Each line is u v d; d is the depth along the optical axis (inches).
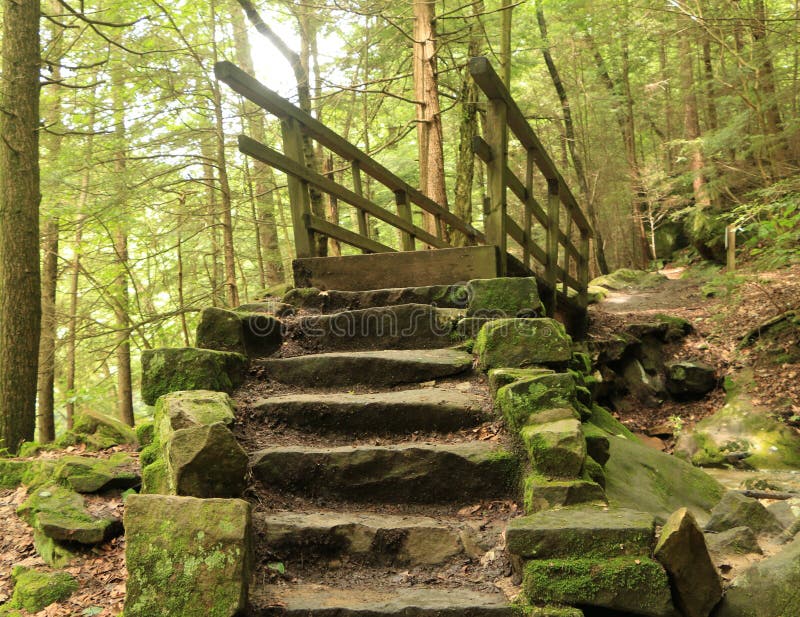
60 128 378.0
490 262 186.7
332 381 151.8
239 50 452.4
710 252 548.4
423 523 109.6
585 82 796.0
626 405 350.6
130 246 486.0
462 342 165.0
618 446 182.5
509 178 194.2
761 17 390.6
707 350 368.5
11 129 253.6
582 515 97.8
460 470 118.6
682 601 89.9
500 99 182.7
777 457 278.8
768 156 473.7
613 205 829.2
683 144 592.4
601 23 505.4
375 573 103.7
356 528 107.7
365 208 219.1
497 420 129.4
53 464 160.2
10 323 250.1
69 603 108.4
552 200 249.4
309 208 197.6
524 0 331.3
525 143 211.3
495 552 103.8
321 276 198.1
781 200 315.6
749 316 382.6
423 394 138.9
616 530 91.5
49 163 343.3
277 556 104.6
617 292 544.4
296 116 184.5
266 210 498.0
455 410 131.6
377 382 149.9
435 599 91.7
